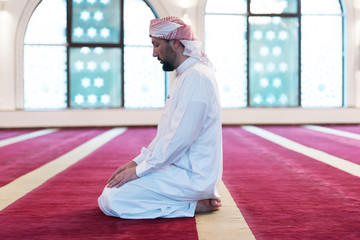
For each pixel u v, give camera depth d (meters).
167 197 2.57
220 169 2.63
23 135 8.44
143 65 10.42
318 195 3.26
